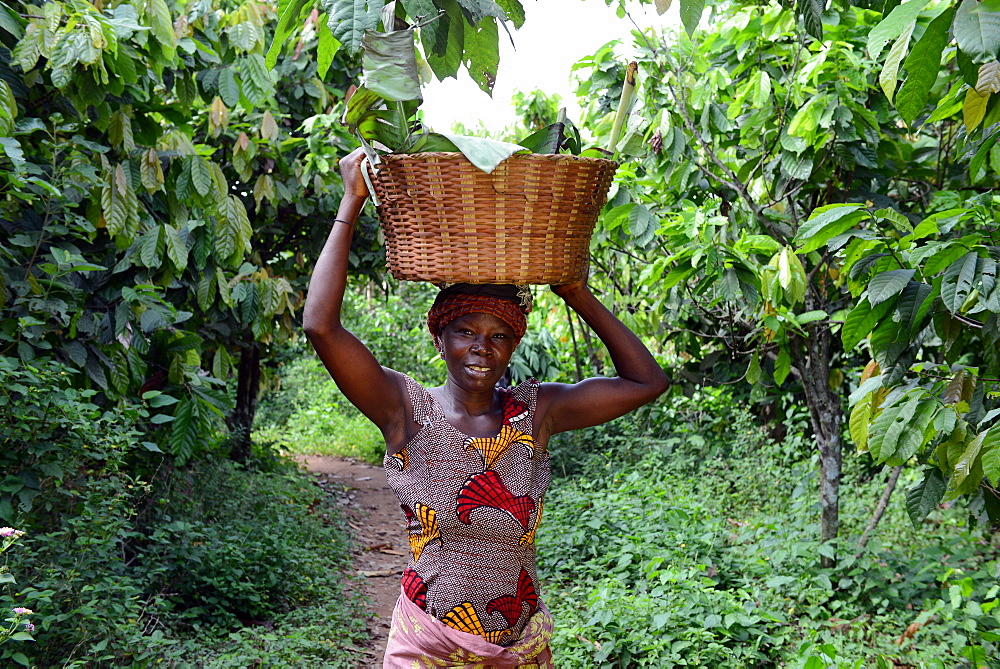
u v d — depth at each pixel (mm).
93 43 3438
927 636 4035
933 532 5512
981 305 2439
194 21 4941
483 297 1887
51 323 4125
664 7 1895
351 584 5898
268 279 5953
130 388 4508
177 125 4672
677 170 4598
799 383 6113
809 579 4668
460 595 1868
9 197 4070
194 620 4750
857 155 4207
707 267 3893
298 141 6434
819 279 4926
